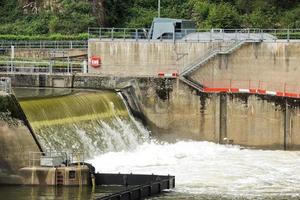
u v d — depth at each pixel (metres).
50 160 107.44
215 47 165.75
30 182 106.81
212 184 114.69
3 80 121.69
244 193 109.12
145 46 170.00
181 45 167.88
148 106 158.25
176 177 119.12
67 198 98.94
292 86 160.62
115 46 171.50
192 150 147.62
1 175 107.12
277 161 137.00
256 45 161.88
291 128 153.50
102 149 135.75
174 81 157.88
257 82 162.38
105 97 147.38
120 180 108.94
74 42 197.25
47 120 125.81
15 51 191.12
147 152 142.38
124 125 148.12
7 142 107.50
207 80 163.75
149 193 105.31
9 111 108.31
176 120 158.12
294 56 160.00
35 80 164.38
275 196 107.50
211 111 157.12
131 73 170.75
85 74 163.75
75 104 135.75
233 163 133.62
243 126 156.00
